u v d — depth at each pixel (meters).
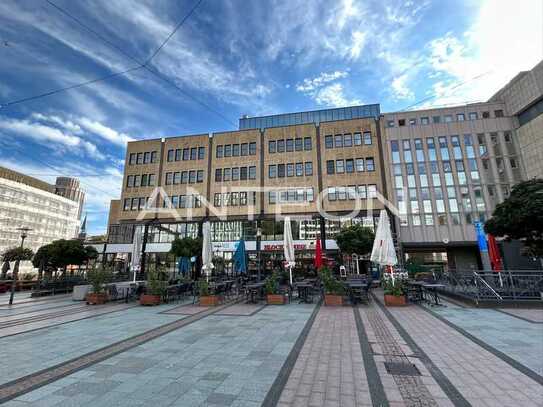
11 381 5.11
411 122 35.75
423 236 32.22
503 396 4.29
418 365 5.61
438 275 18.56
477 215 31.97
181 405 4.15
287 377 5.11
